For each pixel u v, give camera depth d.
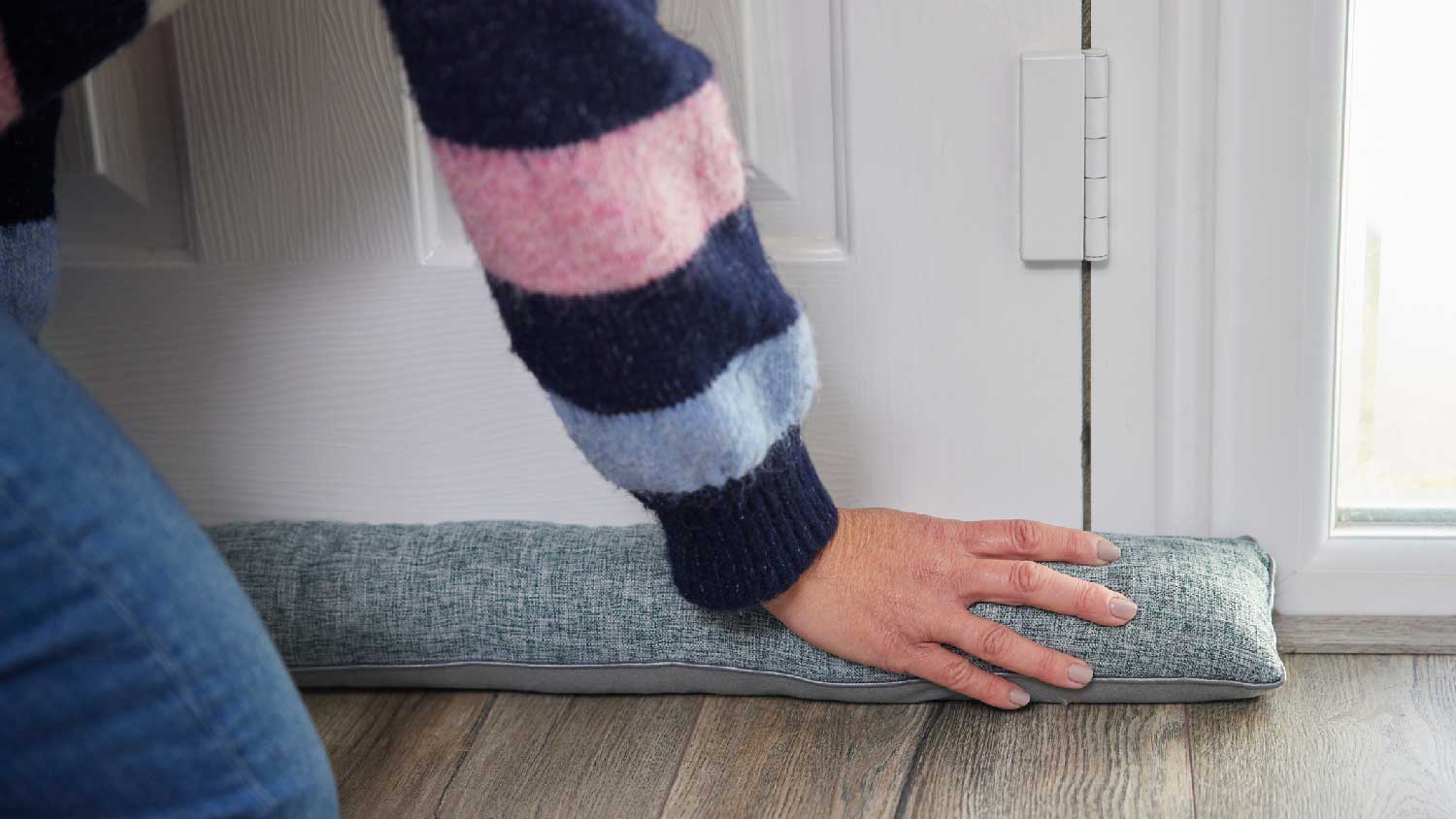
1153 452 1.03
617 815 0.86
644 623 0.98
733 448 0.73
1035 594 0.91
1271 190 0.95
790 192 1.01
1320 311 0.96
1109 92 0.95
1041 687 0.93
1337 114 0.92
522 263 0.65
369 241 1.06
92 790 0.59
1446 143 0.94
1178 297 0.99
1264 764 0.88
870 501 1.08
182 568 0.59
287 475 1.14
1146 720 0.93
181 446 1.14
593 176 0.62
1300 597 1.03
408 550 1.04
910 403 1.05
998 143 0.97
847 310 1.03
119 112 1.05
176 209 1.08
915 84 0.97
